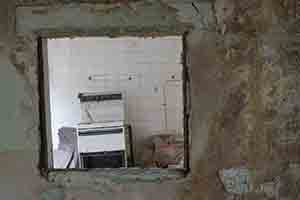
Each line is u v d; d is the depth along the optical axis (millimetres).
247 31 1298
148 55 5070
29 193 1353
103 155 4391
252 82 1310
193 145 1339
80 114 4891
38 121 1339
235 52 1308
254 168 1321
